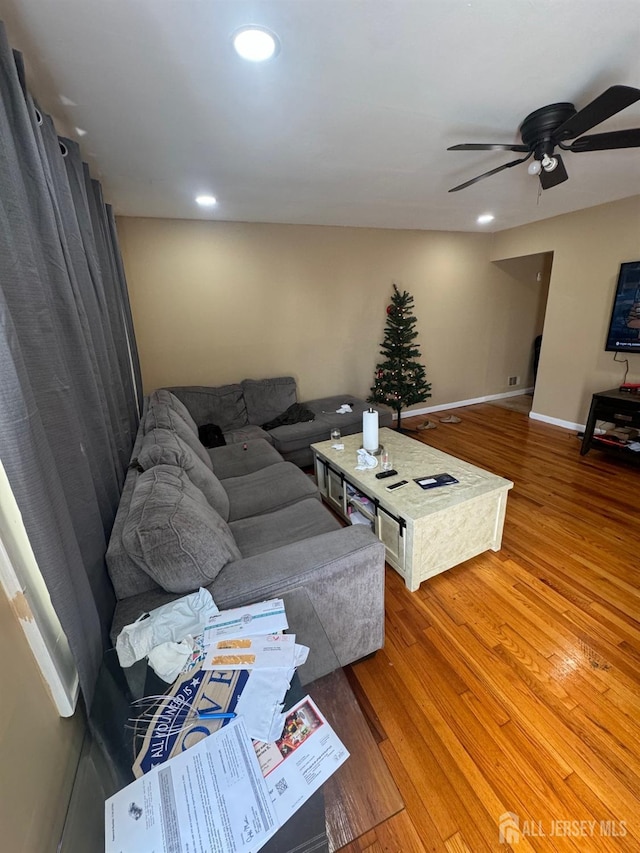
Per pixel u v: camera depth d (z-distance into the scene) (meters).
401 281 4.68
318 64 1.40
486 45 1.32
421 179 2.68
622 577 2.03
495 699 1.42
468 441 4.13
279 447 3.48
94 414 1.44
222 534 1.41
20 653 0.73
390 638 1.70
